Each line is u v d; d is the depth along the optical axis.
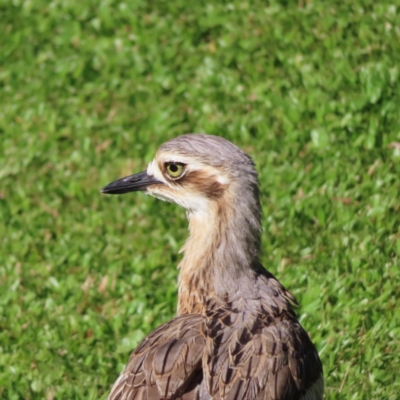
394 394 11.34
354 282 12.87
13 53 19.39
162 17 19.53
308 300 12.68
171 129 16.84
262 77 17.42
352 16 18.23
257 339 8.89
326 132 15.76
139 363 8.73
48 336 12.84
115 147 16.89
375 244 13.46
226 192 9.82
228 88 17.36
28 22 20.12
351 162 15.20
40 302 13.49
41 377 12.19
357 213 14.16
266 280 9.86
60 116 17.75
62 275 14.15
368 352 11.88
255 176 9.93
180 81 17.89
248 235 9.81
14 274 14.15
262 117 16.48
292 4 19.02
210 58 18.06
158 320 12.90
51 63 19.08
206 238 9.88
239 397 8.46
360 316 12.28
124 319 12.99
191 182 9.94
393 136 15.47
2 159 16.98
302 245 13.78
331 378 11.62
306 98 16.58
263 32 18.36
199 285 9.83
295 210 14.30
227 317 9.20
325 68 17.16
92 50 19.17
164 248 14.42
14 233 15.12
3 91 18.56
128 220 15.17
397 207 14.08
